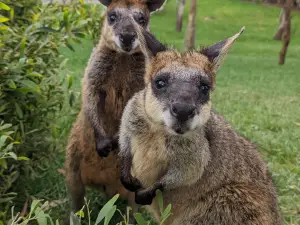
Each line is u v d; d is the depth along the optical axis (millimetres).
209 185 646
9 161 749
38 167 837
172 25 3609
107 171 770
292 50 3137
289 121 1311
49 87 806
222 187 648
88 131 765
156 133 610
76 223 520
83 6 919
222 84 1983
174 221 671
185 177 626
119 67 760
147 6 806
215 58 614
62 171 860
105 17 795
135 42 741
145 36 619
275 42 3381
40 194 810
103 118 776
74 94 917
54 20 831
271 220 655
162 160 623
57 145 860
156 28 3490
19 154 769
